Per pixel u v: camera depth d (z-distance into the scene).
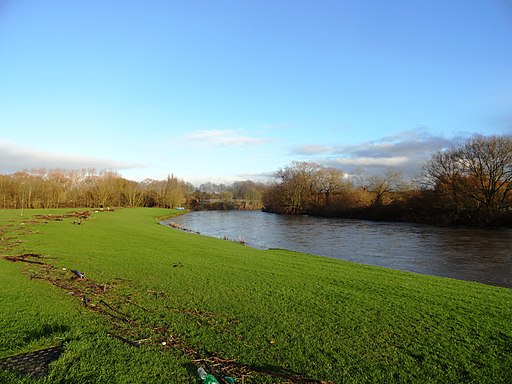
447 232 41.47
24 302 8.62
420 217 56.19
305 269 15.78
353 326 8.12
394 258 25.05
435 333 7.82
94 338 6.65
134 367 5.61
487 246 30.42
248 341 6.96
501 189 47.78
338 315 8.90
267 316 8.57
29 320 7.42
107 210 62.66
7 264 13.65
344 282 13.03
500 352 6.86
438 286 13.12
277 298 10.29
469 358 6.57
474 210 47.50
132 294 9.99
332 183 81.94
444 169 53.69
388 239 35.75
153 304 9.08
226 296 10.24
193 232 42.06
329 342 7.11
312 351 6.62
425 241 34.00
